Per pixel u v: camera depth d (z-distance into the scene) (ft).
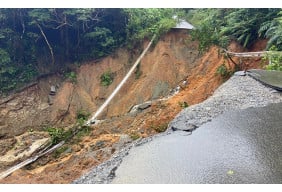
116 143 52.85
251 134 31.42
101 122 72.59
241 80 51.88
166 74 96.12
